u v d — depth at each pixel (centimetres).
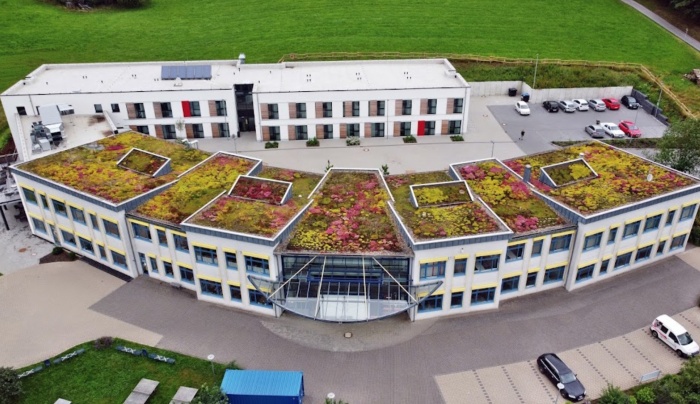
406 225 5288
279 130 8738
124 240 5709
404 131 8894
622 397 4328
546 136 8994
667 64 11031
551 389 4669
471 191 5825
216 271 5428
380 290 5225
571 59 11094
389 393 4634
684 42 11869
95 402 4559
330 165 8062
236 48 11638
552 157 6569
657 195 5738
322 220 5488
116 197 5697
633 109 9969
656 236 5984
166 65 9438
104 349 5053
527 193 5891
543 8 13388
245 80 8919
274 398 4369
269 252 5069
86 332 5262
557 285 5806
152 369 4847
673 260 6234
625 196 5734
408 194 5888
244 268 5269
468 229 5197
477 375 4803
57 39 12075
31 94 8106
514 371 4844
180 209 5644
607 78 10475
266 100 8475
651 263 6169
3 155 8131
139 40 12131
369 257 5053
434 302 5366
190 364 4891
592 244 5591
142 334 5222
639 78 10519
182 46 11819
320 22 12694
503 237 5112
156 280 5925
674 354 5016
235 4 13925
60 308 5556
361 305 5003
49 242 6562
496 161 6456
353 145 8662
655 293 5738
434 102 8675
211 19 13138
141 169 6216
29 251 6412
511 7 13412
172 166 6406
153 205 5700
